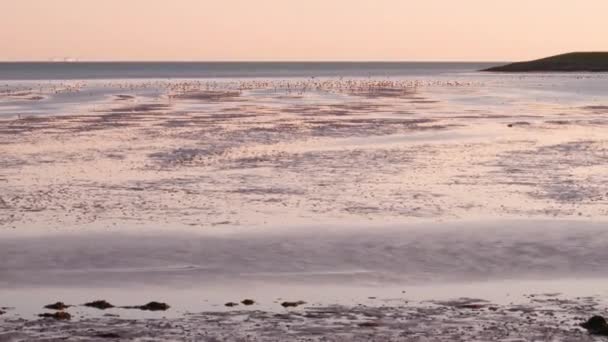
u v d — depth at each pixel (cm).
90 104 7475
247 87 11525
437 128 5044
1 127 5116
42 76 17525
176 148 4041
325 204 2602
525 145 4106
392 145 4134
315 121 5578
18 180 3078
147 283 1736
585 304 1549
